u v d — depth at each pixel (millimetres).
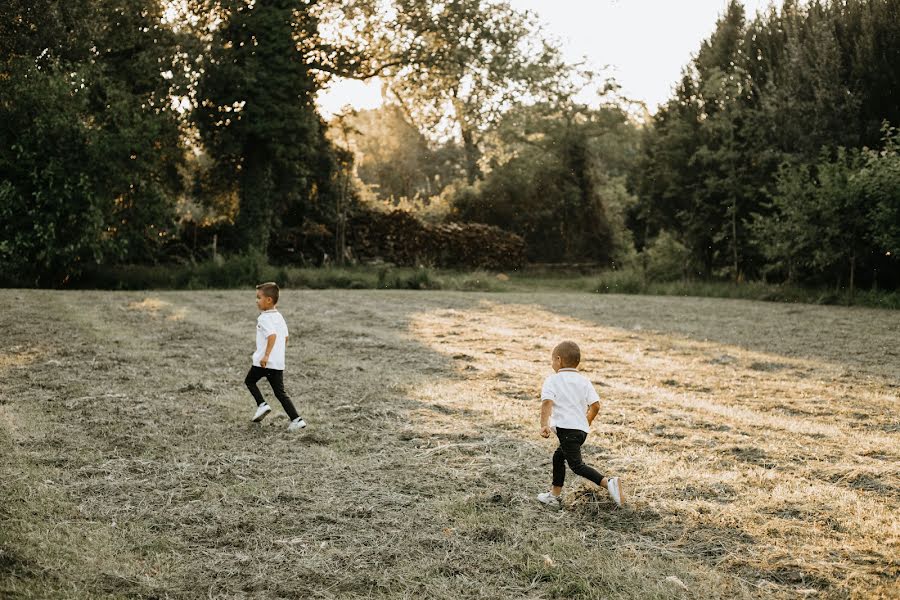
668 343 12203
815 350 11531
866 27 21000
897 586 3586
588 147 38688
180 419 6594
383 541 4082
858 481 5211
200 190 29250
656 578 3684
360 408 7199
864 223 19172
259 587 3539
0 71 20031
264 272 23391
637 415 7145
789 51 23141
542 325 14359
